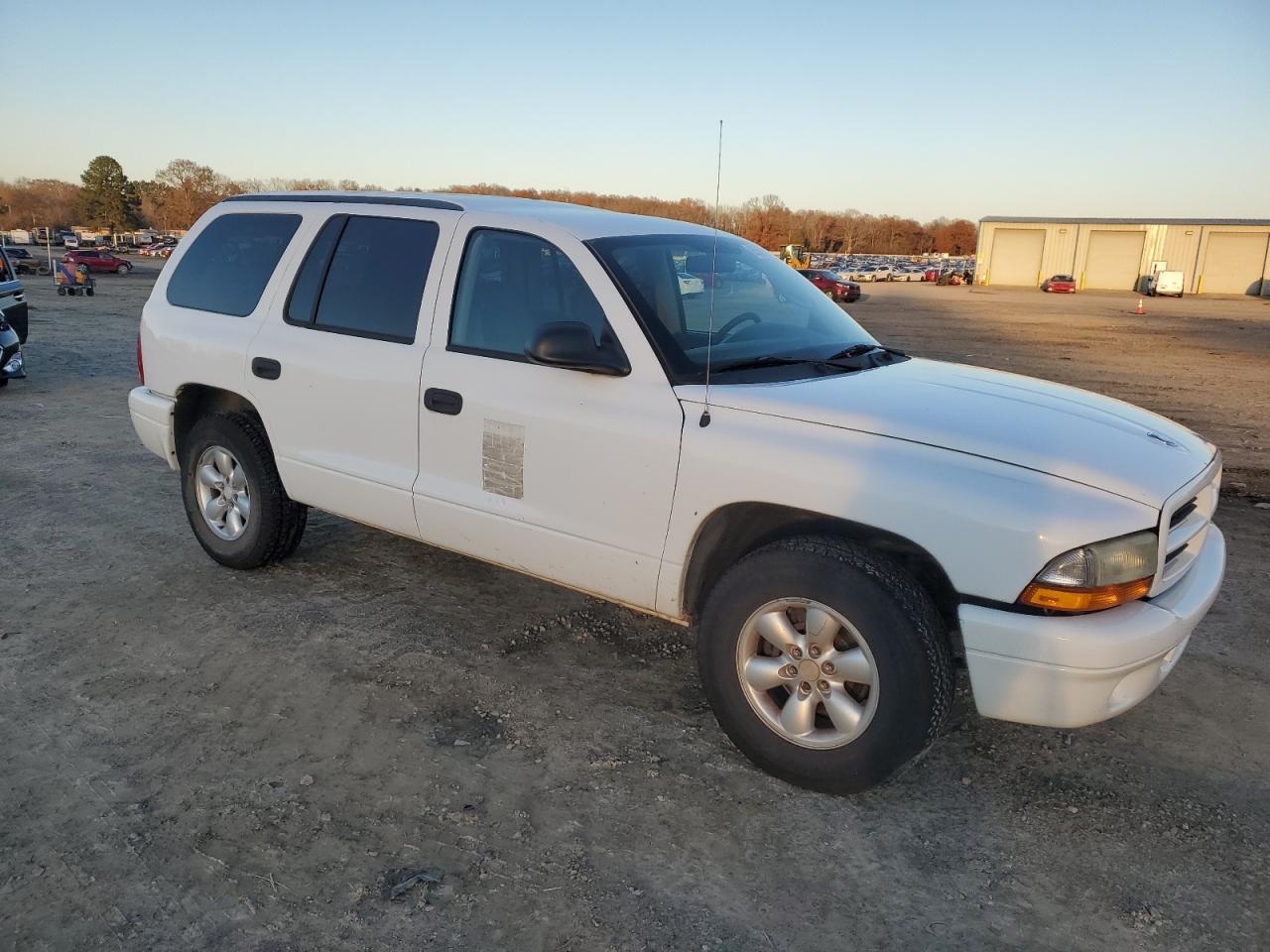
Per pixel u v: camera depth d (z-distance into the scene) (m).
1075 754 3.37
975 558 2.68
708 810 2.98
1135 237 64.81
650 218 4.16
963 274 69.00
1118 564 2.63
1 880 2.60
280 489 4.59
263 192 4.84
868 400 3.11
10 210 144.38
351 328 4.13
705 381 3.21
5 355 10.11
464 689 3.72
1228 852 2.83
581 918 2.50
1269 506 6.71
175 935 2.42
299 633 4.18
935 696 2.79
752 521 3.27
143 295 31.14
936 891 2.65
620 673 3.90
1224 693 3.83
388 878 2.64
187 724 3.42
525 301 3.61
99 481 6.61
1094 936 2.48
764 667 3.07
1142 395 13.02
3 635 4.10
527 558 3.62
